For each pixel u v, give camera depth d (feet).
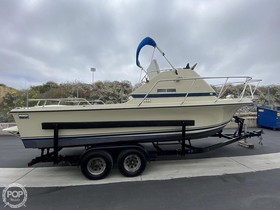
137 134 15.99
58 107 14.99
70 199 11.96
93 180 14.69
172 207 10.74
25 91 54.13
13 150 24.23
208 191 12.54
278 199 11.38
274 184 13.42
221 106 16.98
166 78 17.12
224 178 14.53
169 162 18.25
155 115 16.15
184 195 12.09
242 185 13.30
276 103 42.37
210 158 19.24
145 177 14.97
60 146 15.25
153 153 16.42
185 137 16.97
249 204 10.87
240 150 21.97
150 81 16.87
